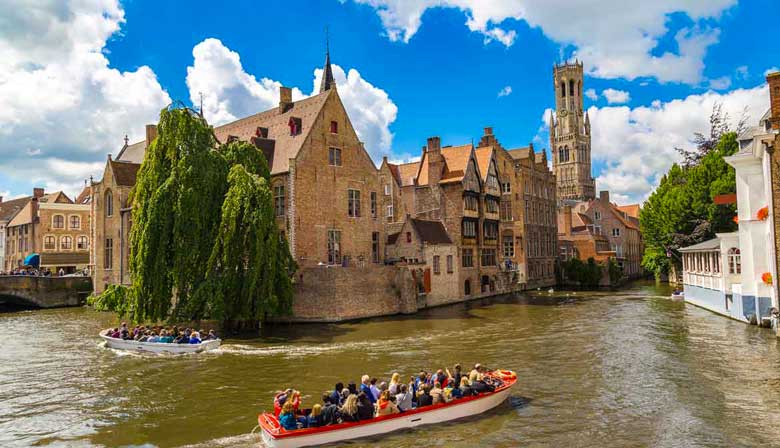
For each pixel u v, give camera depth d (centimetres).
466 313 3894
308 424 1328
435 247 4466
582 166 13412
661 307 3994
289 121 4000
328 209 3909
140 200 3006
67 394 1811
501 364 2175
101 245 4697
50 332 3198
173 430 1456
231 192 2945
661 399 1656
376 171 4331
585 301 4631
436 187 4981
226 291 2922
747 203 2850
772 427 1397
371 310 3691
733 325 2944
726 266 3206
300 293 3466
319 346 2598
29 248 6875
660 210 5597
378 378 1973
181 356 2378
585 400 1664
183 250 2908
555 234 6894
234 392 1812
